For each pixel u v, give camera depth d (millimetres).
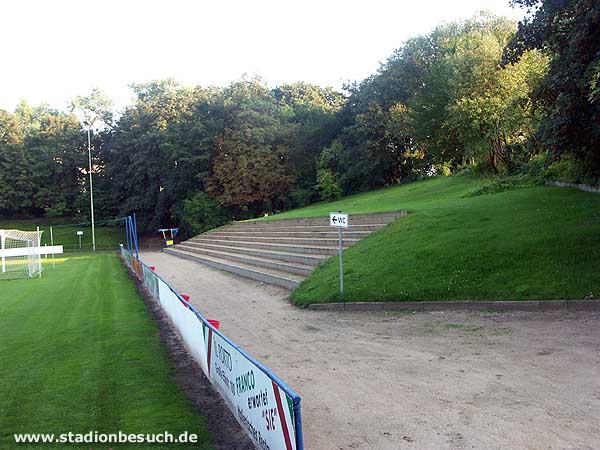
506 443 4566
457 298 11023
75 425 5574
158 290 14578
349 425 5219
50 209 63438
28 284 22188
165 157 54781
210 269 25188
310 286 14109
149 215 58125
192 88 60688
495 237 13375
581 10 10766
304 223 27000
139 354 8812
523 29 12664
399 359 7574
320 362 7770
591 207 14289
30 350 9375
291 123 54312
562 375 6254
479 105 22188
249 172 49469
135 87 63438
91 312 13766
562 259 11211
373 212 20406
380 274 12984
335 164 49469
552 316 9312
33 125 68125
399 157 46906
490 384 6137
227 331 10750
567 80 11258
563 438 4609
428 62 37812
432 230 15352
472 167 30219
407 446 4641
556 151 12523
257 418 4676
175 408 6043
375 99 44531
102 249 53250
